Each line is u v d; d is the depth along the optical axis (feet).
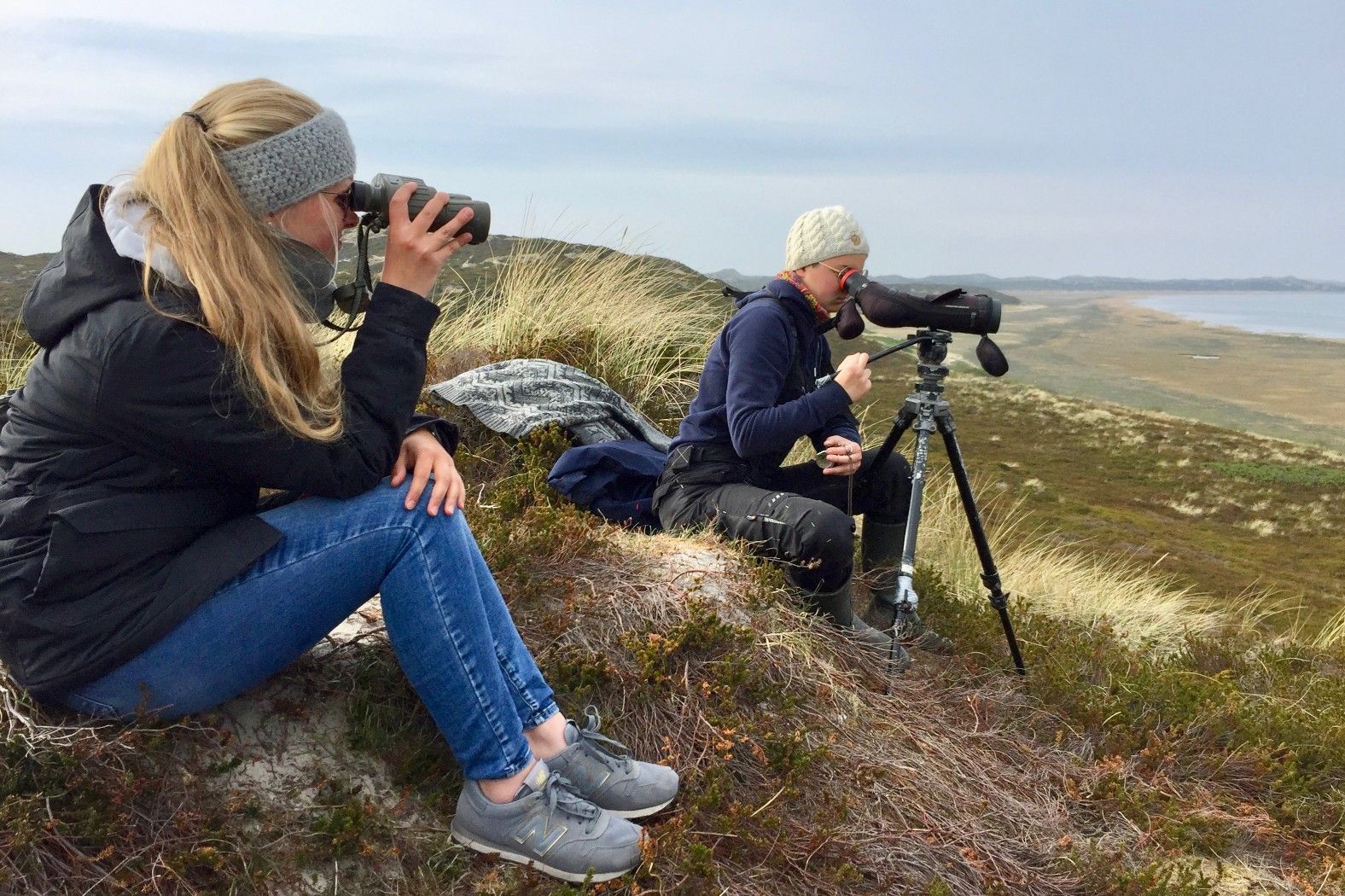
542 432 13.02
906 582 10.05
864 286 9.96
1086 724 10.21
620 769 6.66
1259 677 13.61
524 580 8.56
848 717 8.82
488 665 6.07
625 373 18.35
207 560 5.31
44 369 5.11
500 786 6.20
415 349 5.73
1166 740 9.92
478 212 5.88
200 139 5.01
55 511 4.97
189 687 5.55
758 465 10.89
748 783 7.65
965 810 8.26
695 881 6.43
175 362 4.85
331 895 5.90
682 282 21.99
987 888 7.29
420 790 6.70
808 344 10.66
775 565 10.11
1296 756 10.19
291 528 5.58
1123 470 116.37
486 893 6.11
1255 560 75.66
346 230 5.88
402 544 5.75
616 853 6.23
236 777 6.16
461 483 6.01
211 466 5.20
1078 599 21.01
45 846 5.26
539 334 18.51
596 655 8.01
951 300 9.59
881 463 10.91
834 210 10.22
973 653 11.19
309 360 5.29
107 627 5.14
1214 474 118.01
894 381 99.96
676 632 8.33
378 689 7.08
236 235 5.01
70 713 5.81
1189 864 8.38
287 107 5.26
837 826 7.38
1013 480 102.58
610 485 11.76
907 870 7.36
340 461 5.45
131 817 5.59
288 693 6.79
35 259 33.65
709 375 10.91
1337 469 125.90
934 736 9.15
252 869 5.72
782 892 6.76
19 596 5.10
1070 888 7.66
